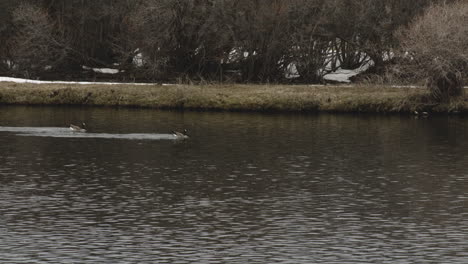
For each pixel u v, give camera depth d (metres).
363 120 82.56
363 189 54.28
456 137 72.88
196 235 44.19
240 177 57.38
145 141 70.12
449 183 56.03
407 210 49.25
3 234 44.00
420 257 40.97
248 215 47.91
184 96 89.81
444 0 97.06
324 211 48.91
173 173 58.31
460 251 41.84
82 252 41.38
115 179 56.41
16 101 90.81
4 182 55.25
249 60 103.25
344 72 109.25
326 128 77.31
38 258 40.44
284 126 78.38
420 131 75.94
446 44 84.19
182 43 103.69
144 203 50.34
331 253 41.50
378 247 42.44
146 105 89.81
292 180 56.66
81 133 73.12
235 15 102.88
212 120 81.62
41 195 51.97
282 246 42.53
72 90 91.50
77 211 48.44
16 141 69.19
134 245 42.53
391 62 104.56
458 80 86.25
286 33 103.25
